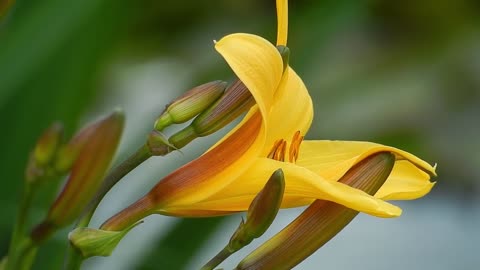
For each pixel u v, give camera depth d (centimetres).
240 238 78
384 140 122
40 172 74
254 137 78
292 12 120
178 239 105
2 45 104
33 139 106
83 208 75
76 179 74
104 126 74
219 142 78
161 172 109
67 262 77
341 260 161
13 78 104
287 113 80
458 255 164
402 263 160
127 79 165
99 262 108
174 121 79
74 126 107
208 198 78
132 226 77
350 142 81
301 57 114
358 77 165
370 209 76
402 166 81
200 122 79
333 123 147
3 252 103
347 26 115
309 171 77
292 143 79
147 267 105
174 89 150
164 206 79
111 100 157
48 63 106
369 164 78
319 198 77
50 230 75
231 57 76
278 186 76
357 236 167
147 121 112
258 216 77
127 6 106
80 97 107
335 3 114
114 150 74
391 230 170
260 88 76
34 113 106
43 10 105
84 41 106
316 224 79
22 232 75
